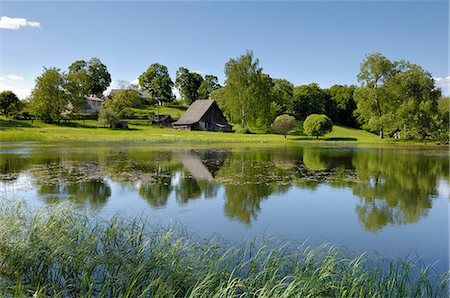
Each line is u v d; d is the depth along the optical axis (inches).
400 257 257.6
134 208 385.4
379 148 1416.1
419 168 759.7
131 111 3179.1
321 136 2206.0
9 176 579.2
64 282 196.2
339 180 588.1
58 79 2522.1
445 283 208.5
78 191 467.5
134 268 201.6
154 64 4178.2
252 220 347.3
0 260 216.4
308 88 3208.7
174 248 225.8
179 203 411.2
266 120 2333.9
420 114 1854.1
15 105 2546.8
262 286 187.9
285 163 823.1
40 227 259.4
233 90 2333.9
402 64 1974.7
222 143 1590.8
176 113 3454.7
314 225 334.3
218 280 190.1
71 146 1259.8
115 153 1008.9
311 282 181.2
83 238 250.7
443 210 396.5
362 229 323.9
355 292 179.9
